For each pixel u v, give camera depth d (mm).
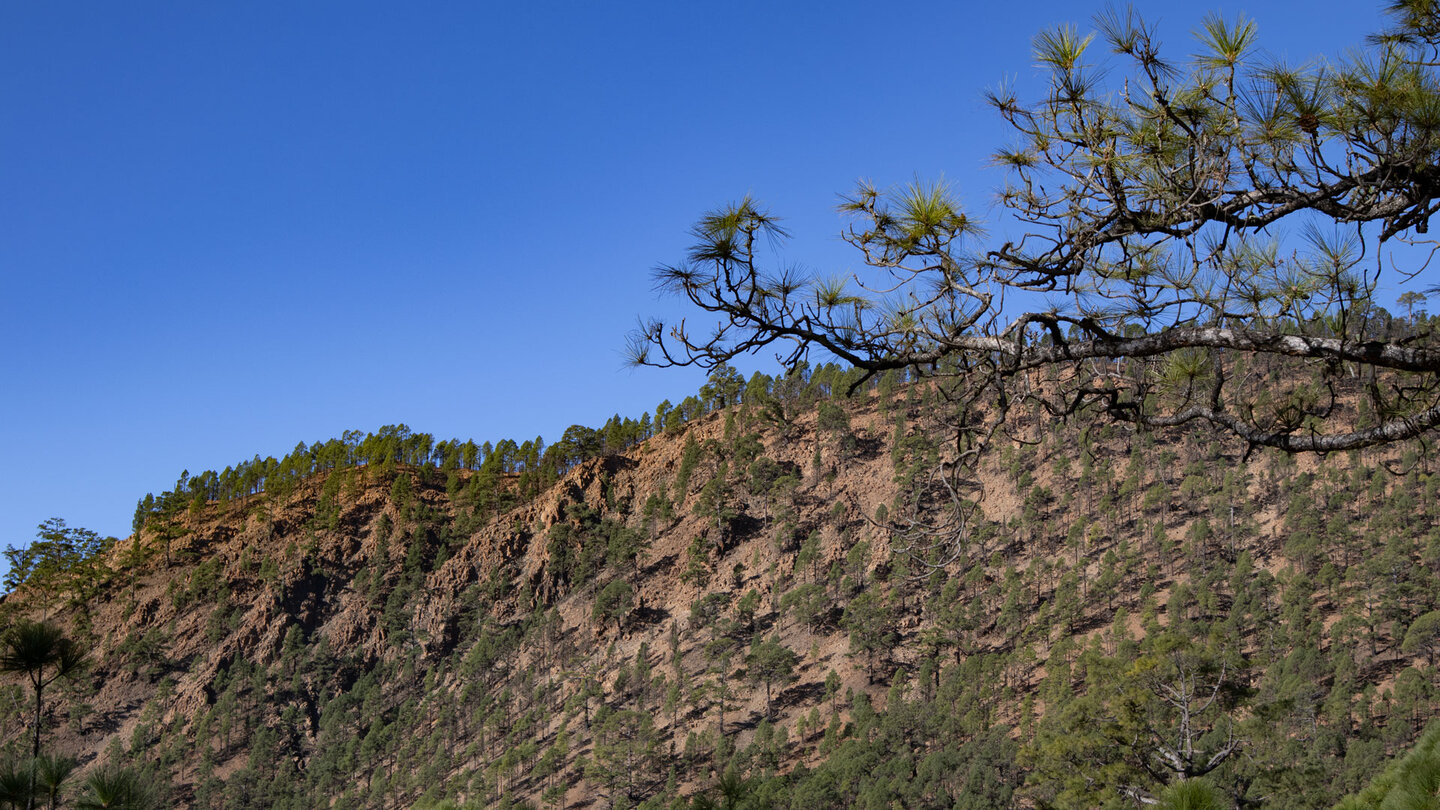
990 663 95500
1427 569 92250
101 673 142625
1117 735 32719
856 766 82250
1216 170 3750
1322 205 3525
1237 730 34875
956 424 4277
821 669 116188
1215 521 114875
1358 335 3197
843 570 136375
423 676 148750
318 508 187875
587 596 154000
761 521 157250
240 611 159750
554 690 129125
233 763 128875
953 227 4172
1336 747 64625
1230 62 3809
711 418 199250
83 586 155625
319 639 157625
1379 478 106500
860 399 175375
